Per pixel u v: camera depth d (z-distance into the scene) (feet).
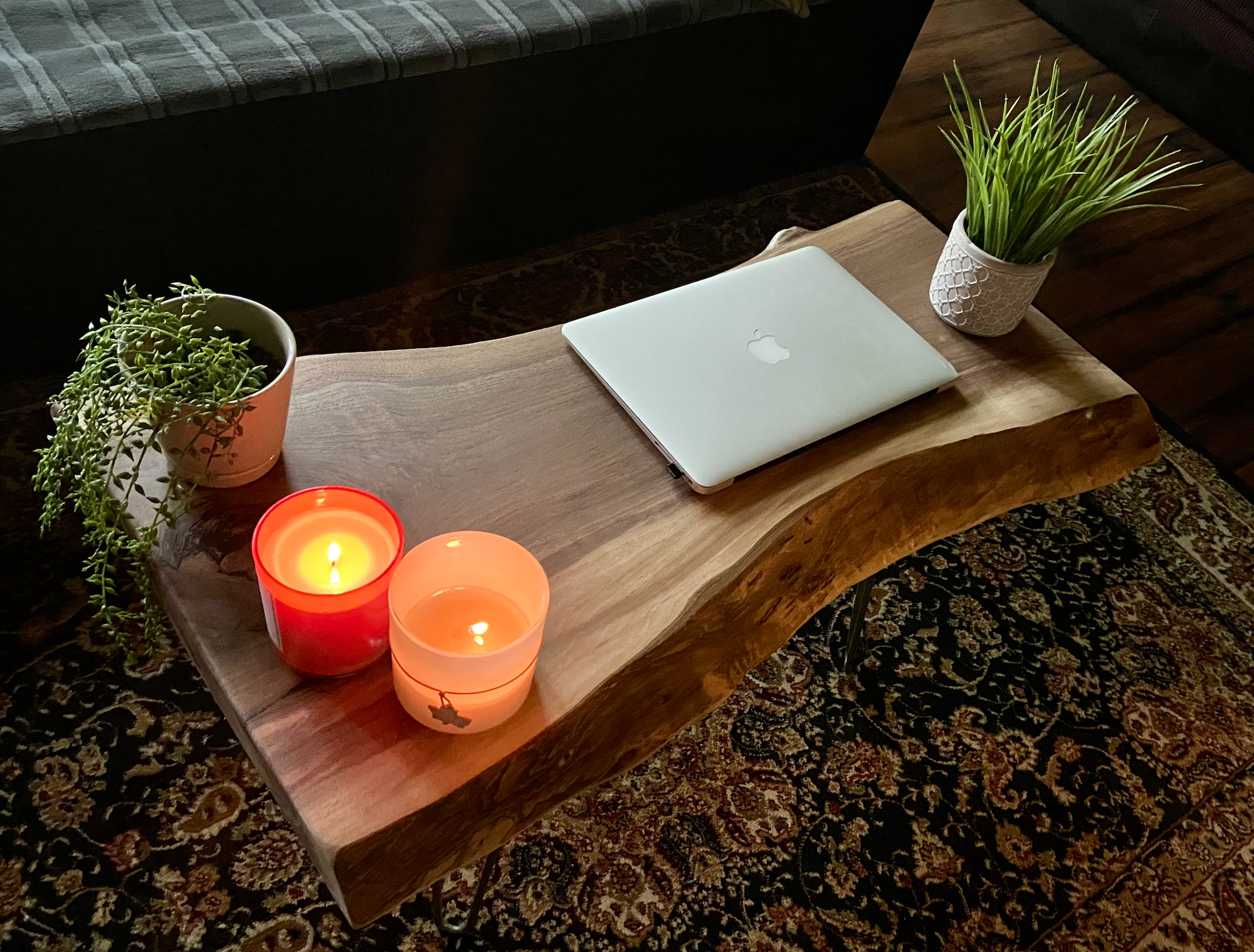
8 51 3.86
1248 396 5.78
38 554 3.87
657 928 3.32
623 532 2.62
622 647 2.38
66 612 3.74
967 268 3.23
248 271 4.56
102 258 4.09
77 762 3.41
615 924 3.31
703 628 2.48
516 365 3.01
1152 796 3.89
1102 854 3.71
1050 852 3.68
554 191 5.32
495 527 2.58
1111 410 3.33
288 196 4.38
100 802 3.34
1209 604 4.60
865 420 3.00
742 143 5.95
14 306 4.03
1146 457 3.41
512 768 2.17
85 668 3.62
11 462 4.11
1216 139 7.84
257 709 2.16
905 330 3.24
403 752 2.13
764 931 3.36
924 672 4.12
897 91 7.59
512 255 5.54
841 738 3.87
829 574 2.75
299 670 2.24
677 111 5.39
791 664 4.06
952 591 4.42
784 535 2.68
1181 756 4.03
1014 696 4.11
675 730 2.41
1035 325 3.51
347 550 2.26
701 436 2.79
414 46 4.24
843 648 4.14
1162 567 4.71
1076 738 4.01
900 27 6.00
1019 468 3.14
